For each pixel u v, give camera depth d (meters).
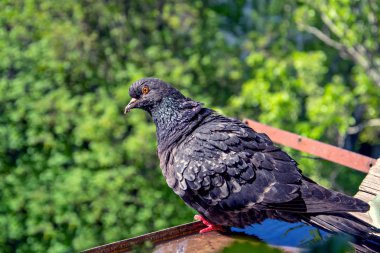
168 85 4.32
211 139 3.91
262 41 13.80
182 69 12.59
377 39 10.71
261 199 3.68
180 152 3.99
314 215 3.54
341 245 1.56
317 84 12.59
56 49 13.20
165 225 11.74
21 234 12.48
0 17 13.17
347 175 12.23
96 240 12.00
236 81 13.88
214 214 3.89
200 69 13.63
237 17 15.47
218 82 13.93
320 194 3.58
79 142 12.40
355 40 10.60
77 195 11.85
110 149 11.90
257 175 3.74
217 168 3.80
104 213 12.38
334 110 10.59
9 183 12.82
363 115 13.88
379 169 4.35
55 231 12.31
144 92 4.34
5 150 12.82
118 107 12.49
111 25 13.95
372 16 10.50
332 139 12.73
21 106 12.61
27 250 12.66
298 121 12.05
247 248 1.67
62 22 13.50
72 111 12.51
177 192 4.01
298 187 3.64
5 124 12.90
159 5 14.07
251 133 3.97
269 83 11.41
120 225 12.02
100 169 12.39
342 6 10.60
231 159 3.79
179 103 4.25
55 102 12.53
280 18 15.15
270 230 3.96
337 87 10.80
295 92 11.88
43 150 13.05
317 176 10.81
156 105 4.30
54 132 13.04
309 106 11.05
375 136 14.70
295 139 5.11
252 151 3.84
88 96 12.34
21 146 12.71
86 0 13.46
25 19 13.29
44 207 12.12
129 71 12.59
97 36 13.50
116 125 12.05
